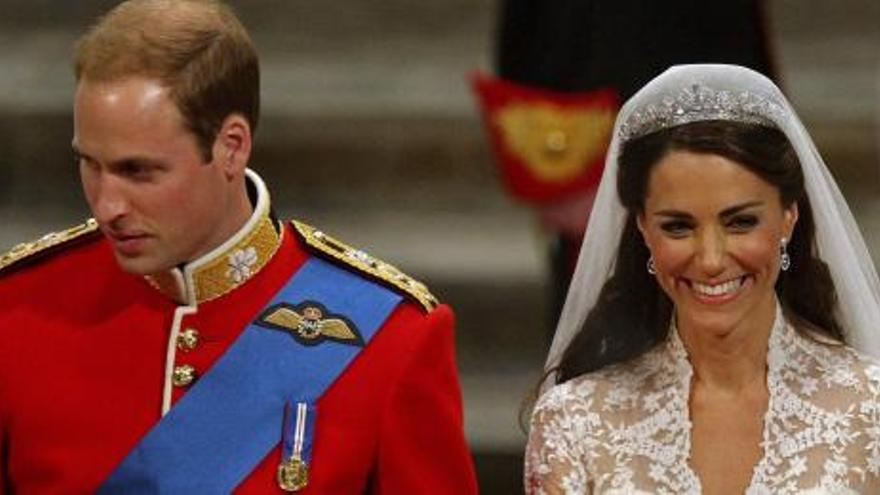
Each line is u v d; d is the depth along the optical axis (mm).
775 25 31453
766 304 13523
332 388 12969
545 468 13688
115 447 12922
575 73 20406
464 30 31859
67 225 27359
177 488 12781
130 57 12195
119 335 13109
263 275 13203
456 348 25828
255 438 12859
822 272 13805
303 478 12820
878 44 30984
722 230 13023
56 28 32031
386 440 12992
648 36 20219
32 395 13023
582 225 20469
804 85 28859
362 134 28266
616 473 13586
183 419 12883
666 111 13109
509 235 27359
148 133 12156
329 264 13344
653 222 13188
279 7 31922
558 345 14273
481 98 20766
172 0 12438
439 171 28328
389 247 26625
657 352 13820
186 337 13039
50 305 13242
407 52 30922
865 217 26953
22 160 28469
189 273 13016
